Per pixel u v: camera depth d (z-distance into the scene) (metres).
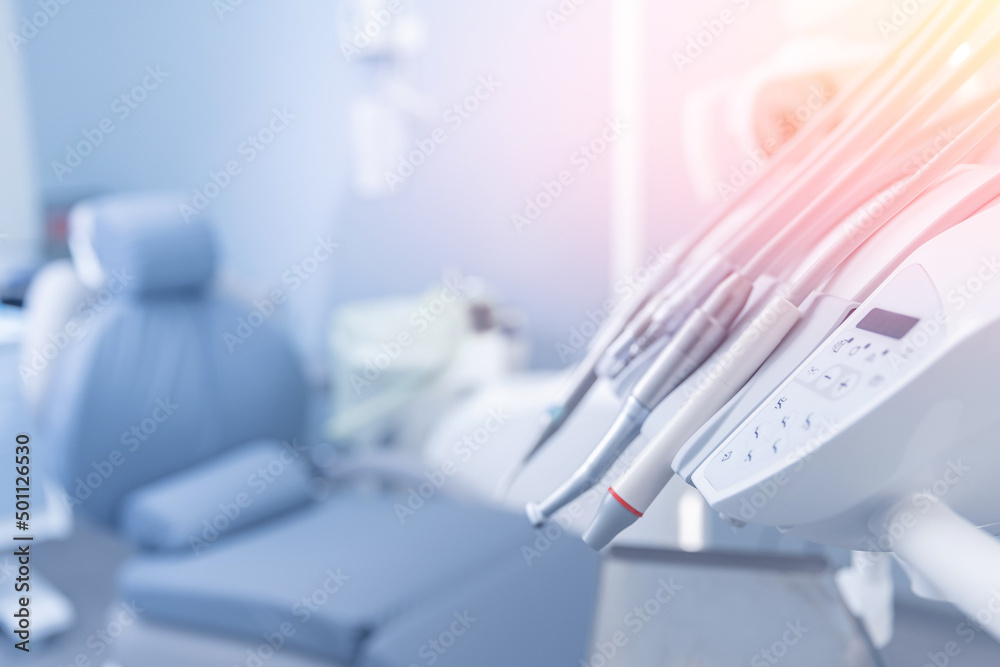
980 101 0.32
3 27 2.75
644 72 1.67
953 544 0.23
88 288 1.55
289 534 1.46
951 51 0.31
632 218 1.73
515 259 2.76
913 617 0.60
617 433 0.33
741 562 0.72
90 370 1.44
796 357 0.29
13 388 1.68
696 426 0.29
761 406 0.28
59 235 2.68
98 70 2.96
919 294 0.26
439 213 2.84
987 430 0.24
